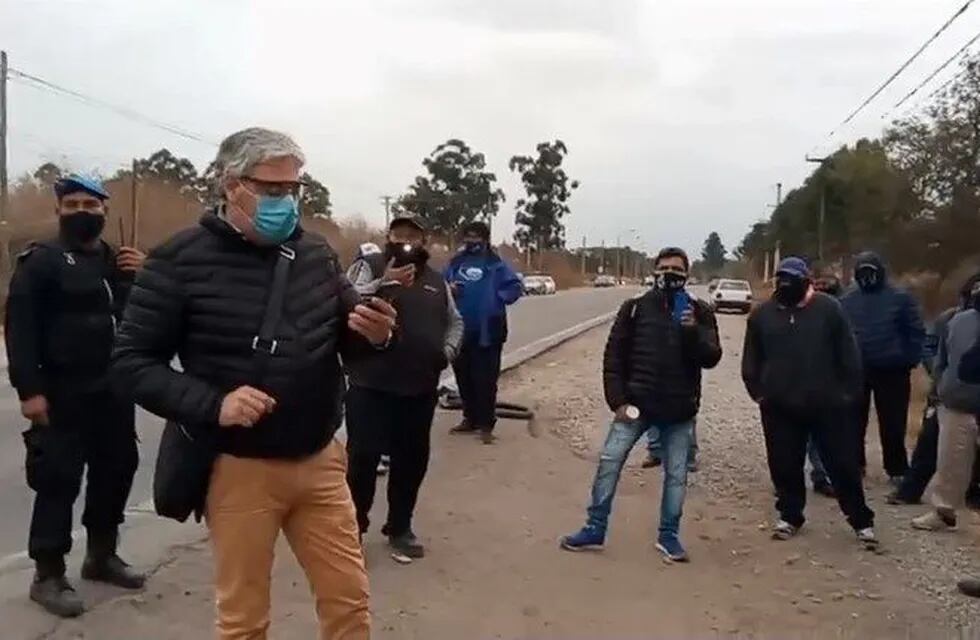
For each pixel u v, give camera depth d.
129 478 5.63
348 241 43.22
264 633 3.48
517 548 6.73
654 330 6.51
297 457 3.40
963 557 6.73
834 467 6.95
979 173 31.12
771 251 78.19
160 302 3.33
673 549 6.55
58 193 5.18
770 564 6.52
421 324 6.22
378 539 6.80
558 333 27.88
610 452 6.66
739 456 10.24
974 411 7.23
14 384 5.09
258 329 3.34
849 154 52.78
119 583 5.66
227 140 3.39
